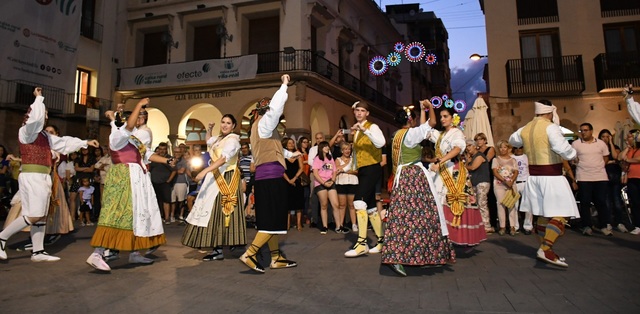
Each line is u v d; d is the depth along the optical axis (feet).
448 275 13.24
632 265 14.35
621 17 49.70
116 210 14.05
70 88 53.01
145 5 63.98
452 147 15.67
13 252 18.26
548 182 14.58
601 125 49.26
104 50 60.75
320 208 27.63
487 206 24.50
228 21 60.39
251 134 14.78
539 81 50.34
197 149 30.35
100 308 9.83
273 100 13.70
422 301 10.27
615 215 24.75
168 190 32.01
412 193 13.44
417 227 13.02
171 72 59.77
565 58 50.34
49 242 19.90
